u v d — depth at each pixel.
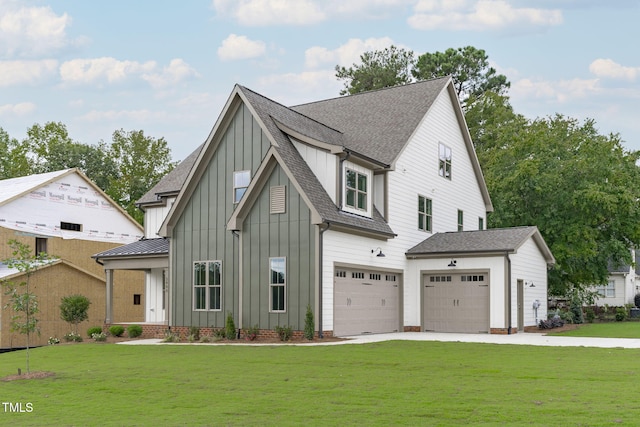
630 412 10.27
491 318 28.28
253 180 24.86
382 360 17.30
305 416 10.53
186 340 25.33
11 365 18.75
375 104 33.94
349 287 25.95
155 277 32.81
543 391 12.28
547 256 33.22
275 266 24.55
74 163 60.31
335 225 24.11
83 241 39.38
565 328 32.78
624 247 40.31
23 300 16.61
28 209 36.59
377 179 29.00
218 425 10.10
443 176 34.19
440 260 29.67
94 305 33.94
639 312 49.25
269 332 24.38
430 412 10.55
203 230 26.50
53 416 11.25
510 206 41.88
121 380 14.92
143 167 62.25
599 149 40.22
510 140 46.22
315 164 26.02
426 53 64.56
